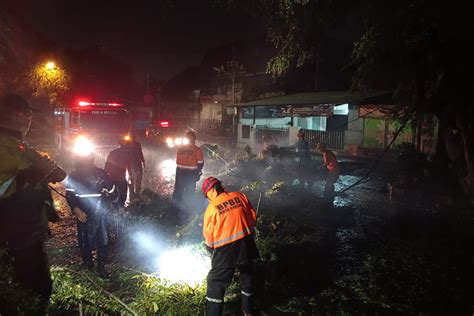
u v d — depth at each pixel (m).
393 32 10.17
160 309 4.44
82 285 4.47
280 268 6.00
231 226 4.30
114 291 5.11
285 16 10.62
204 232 4.36
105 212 5.60
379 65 10.73
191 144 8.93
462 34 10.19
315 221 8.90
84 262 5.55
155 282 4.76
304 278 5.68
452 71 10.03
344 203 10.86
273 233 7.55
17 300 3.15
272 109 29.14
